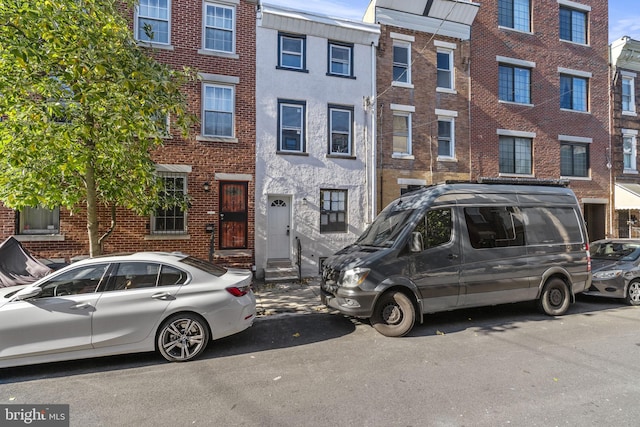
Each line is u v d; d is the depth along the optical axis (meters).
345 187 11.89
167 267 5.10
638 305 7.83
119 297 4.69
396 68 12.95
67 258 9.24
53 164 6.00
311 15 11.51
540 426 3.15
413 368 4.50
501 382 4.06
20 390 4.05
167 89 6.20
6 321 4.29
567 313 7.19
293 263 11.19
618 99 16.16
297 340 5.72
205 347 5.25
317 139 11.65
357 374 4.35
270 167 11.11
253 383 4.16
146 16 10.21
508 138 14.41
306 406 3.59
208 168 10.47
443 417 3.33
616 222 15.80
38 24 5.12
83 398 3.84
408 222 6.23
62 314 4.46
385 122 12.61
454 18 13.34
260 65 11.14
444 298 6.15
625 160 16.42
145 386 4.12
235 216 10.77
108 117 5.71
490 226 6.68
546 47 15.02
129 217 9.73
